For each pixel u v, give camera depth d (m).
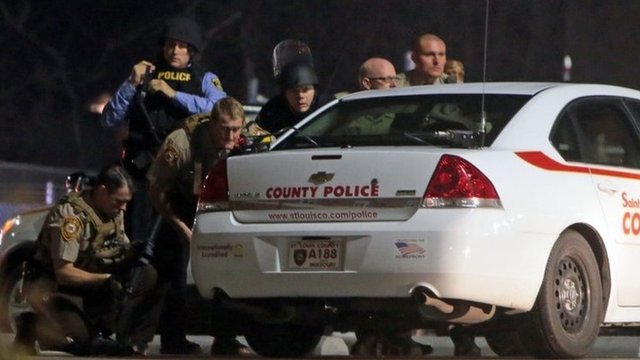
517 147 20.73
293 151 20.53
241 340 27.97
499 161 20.19
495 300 19.78
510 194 20.00
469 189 19.59
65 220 22.91
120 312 23.33
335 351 26.27
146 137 25.03
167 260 23.73
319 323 21.38
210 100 25.30
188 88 25.38
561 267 20.72
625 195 22.00
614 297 21.70
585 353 21.19
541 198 20.42
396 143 20.70
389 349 24.53
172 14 96.50
